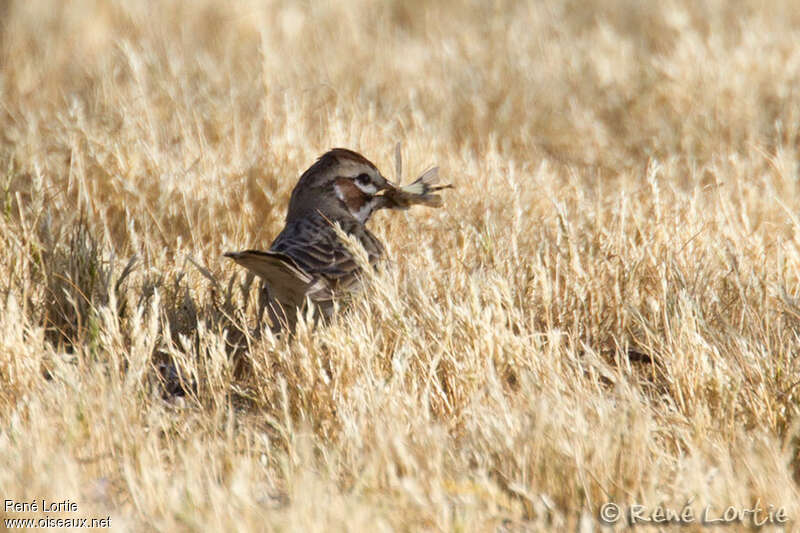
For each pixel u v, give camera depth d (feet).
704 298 36.73
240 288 37.91
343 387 30.60
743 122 59.93
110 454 27.27
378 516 23.36
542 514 24.59
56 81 65.77
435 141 55.98
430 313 33.06
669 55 69.36
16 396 30.66
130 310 35.55
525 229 43.78
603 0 83.05
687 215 42.80
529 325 36.42
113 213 46.03
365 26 79.61
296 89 61.31
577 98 65.72
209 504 24.12
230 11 78.43
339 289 34.22
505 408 27.58
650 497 24.52
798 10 77.97
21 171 48.49
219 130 54.90
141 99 55.01
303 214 37.32
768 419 29.09
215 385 31.91
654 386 32.53
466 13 83.15
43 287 37.14
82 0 76.43
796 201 48.83
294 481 25.12
